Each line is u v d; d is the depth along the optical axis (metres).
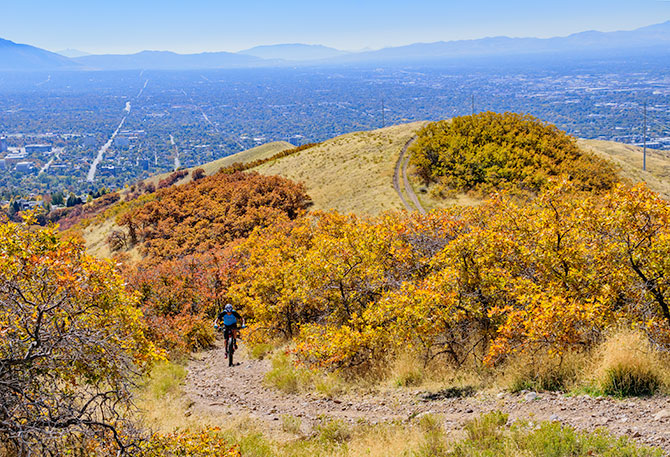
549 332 7.52
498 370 8.67
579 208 8.92
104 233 55.94
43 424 4.93
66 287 5.52
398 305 9.84
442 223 12.38
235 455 5.96
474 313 9.49
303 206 46.38
